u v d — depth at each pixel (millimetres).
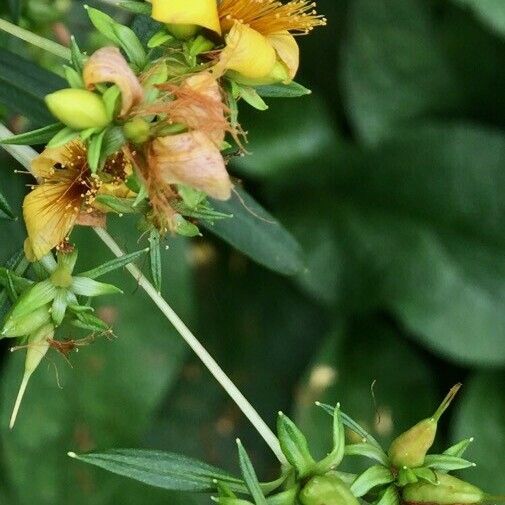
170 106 317
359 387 474
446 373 485
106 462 332
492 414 473
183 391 473
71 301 332
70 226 331
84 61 322
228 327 477
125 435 439
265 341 480
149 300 437
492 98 485
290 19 333
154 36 328
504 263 475
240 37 324
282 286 484
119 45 333
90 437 439
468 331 475
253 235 383
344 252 483
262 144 478
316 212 486
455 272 477
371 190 485
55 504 440
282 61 334
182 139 315
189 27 327
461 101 485
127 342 437
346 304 481
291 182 483
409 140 477
